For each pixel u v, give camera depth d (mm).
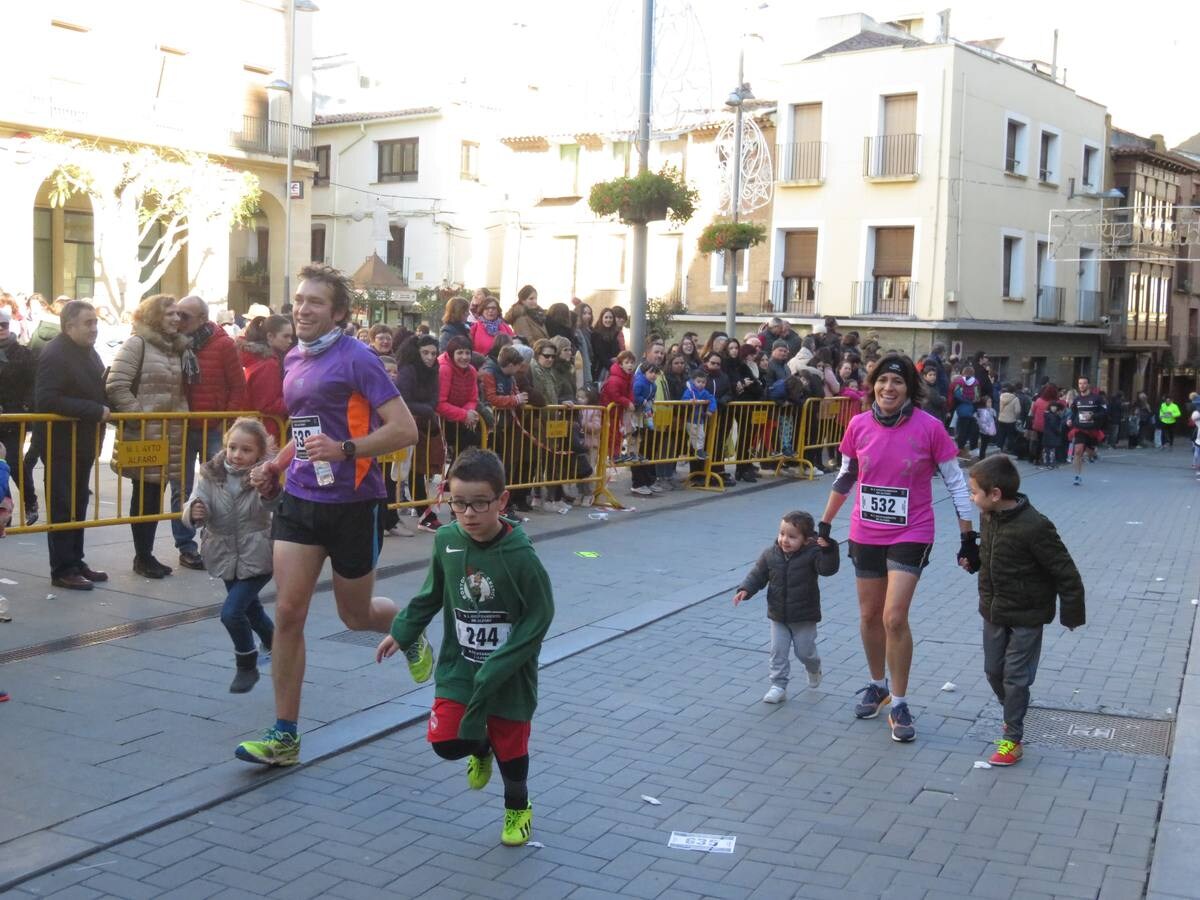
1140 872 4355
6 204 26797
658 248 36344
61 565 7668
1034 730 6004
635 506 12586
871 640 6027
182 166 28984
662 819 4754
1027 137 34625
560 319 13109
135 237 28797
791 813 4852
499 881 4152
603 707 6141
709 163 34656
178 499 8297
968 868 4367
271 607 7508
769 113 34031
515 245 39812
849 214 32812
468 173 40031
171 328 8078
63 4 27875
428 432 10086
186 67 30906
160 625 7031
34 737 5195
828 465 16484
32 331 14125
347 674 6332
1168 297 45250
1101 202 38719
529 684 4367
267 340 9039
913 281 31953
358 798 4832
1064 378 38156
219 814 4605
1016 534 5414
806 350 16625
